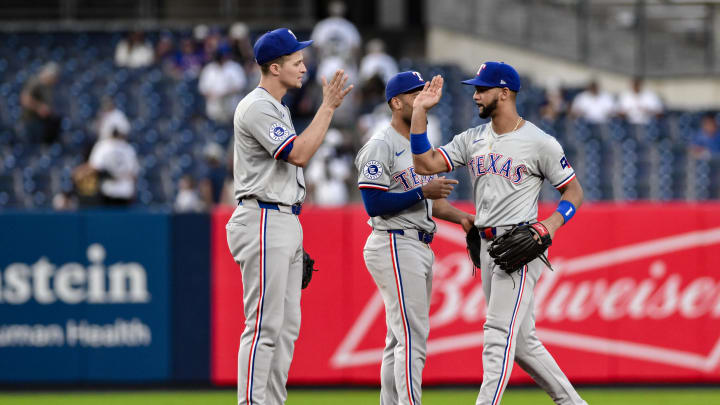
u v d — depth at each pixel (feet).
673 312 67.21
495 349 45.57
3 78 143.84
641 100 140.15
